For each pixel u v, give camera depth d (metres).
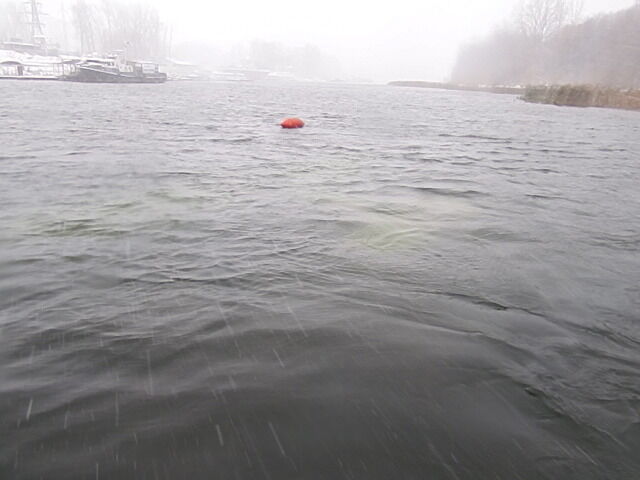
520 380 3.05
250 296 4.20
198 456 2.34
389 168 11.08
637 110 40.59
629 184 10.12
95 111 24.41
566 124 25.69
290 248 5.44
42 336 3.49
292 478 2.23
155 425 2.55
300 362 3.17
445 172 10.77
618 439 2.56
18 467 2.26
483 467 2.33
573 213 7.51
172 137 15.70
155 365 3.13
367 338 3.50
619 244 6.09
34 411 2.66
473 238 6.04
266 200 7.60
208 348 3.34
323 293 4.29
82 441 2.43
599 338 3.70
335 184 9.05
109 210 6.83
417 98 54.62
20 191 7.82
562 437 2.56
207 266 4.86
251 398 2.78
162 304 4.02
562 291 4.56
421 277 4.74
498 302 4.25
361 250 5.45
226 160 11.50
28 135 14.69
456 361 3.23
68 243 5.46
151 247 5.38
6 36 107.31
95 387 2.89
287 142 15.30
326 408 2.71
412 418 2.65
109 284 4.41
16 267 4.75
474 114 31.78
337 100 45.97
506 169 11.48
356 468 2.29
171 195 7.78
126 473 2.24
